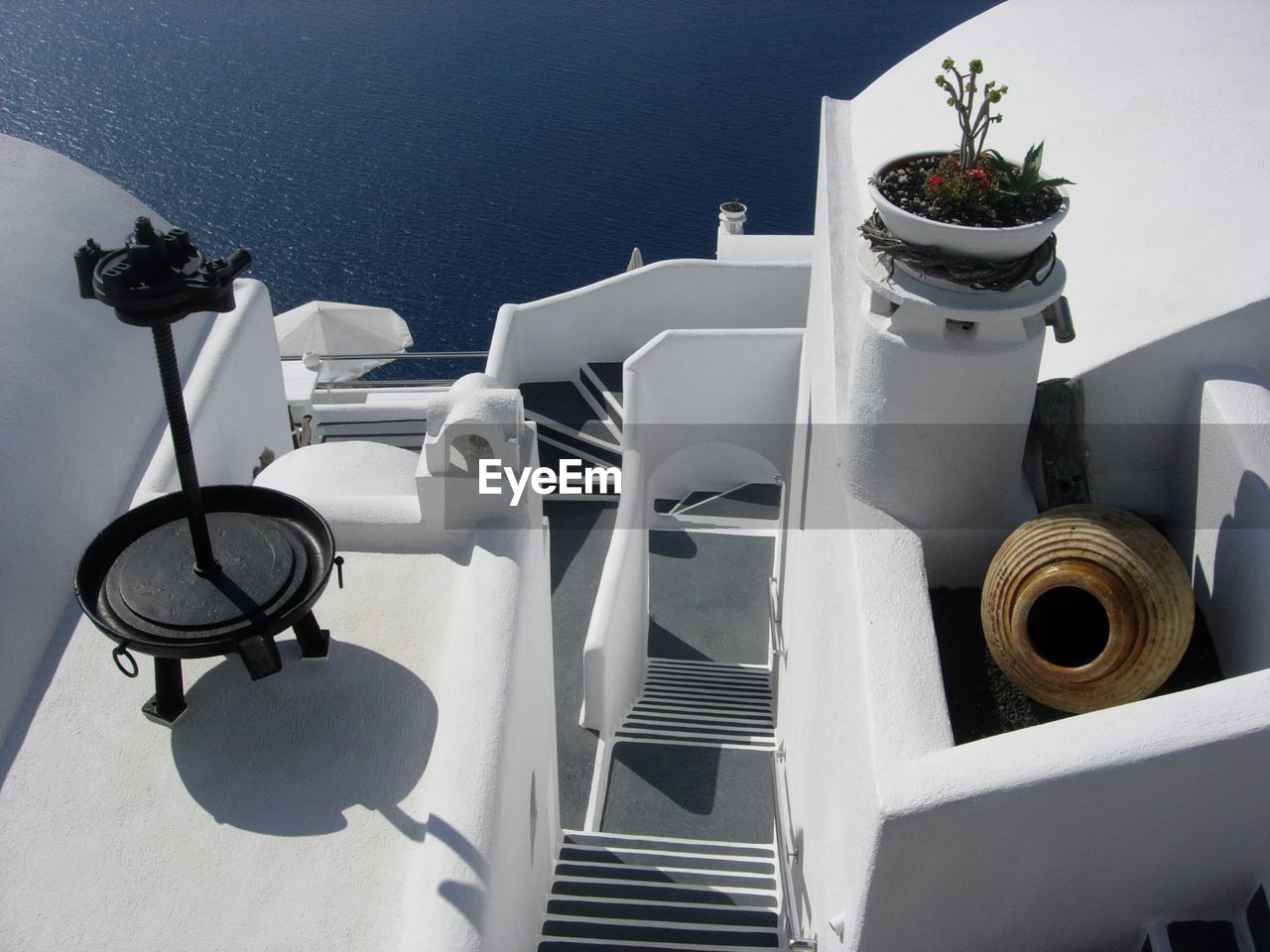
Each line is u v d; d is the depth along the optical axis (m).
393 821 4.44
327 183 49.03
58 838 4.34
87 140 53.00
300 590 4.40
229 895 4.16
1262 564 5.09
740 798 9.93
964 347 5.38
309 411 14.41
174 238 3.78
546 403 14.49
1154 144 6.99
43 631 5.10
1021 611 5.14
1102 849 4.59
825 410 7.68
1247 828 4.53
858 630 5.34
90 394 6.05
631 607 11.19
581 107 59.00
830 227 8.61
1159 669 4.93
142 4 69.75
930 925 4.89
